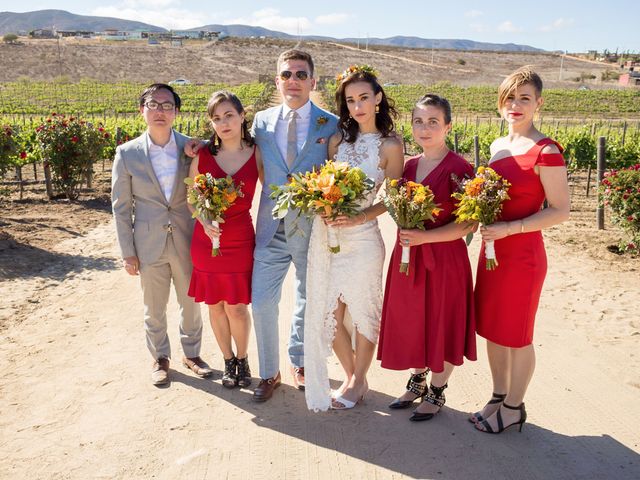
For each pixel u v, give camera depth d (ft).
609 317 17.54
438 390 11.90
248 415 12.12
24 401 12.47
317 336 12.00
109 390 13.03
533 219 10.34
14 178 46.32
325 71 369.50
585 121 136.15
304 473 10.18
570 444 11.07
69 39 511.40
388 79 368.48
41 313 17.56
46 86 267.39
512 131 11.11
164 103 12.45
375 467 10.36
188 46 444.96
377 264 12.20
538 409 12.37
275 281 12.60
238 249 12.52
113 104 189.67
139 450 10.80
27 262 22.72
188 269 13.42
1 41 448.65
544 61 542.57
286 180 12.32
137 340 15.72
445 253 11.20
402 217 10.78
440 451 10.85
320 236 11.79
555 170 10.34
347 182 10.83
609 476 10.09
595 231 29.50
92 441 11.05
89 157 36.52
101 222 30.63
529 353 11.14
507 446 11.02
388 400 12.82
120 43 459.32
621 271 22.29
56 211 33.06
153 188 12.97
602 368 14.23
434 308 11.29
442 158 11.34
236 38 518.78
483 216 10.21
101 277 21.15
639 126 119.75
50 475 10.04
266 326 12.57
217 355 15.03
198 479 10.00
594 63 541.34
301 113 12.26
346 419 12.00
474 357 11.60
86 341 15.60
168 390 13.10
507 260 10.78
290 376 14.07
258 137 12.56
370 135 11.98
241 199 12.46
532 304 10.86
